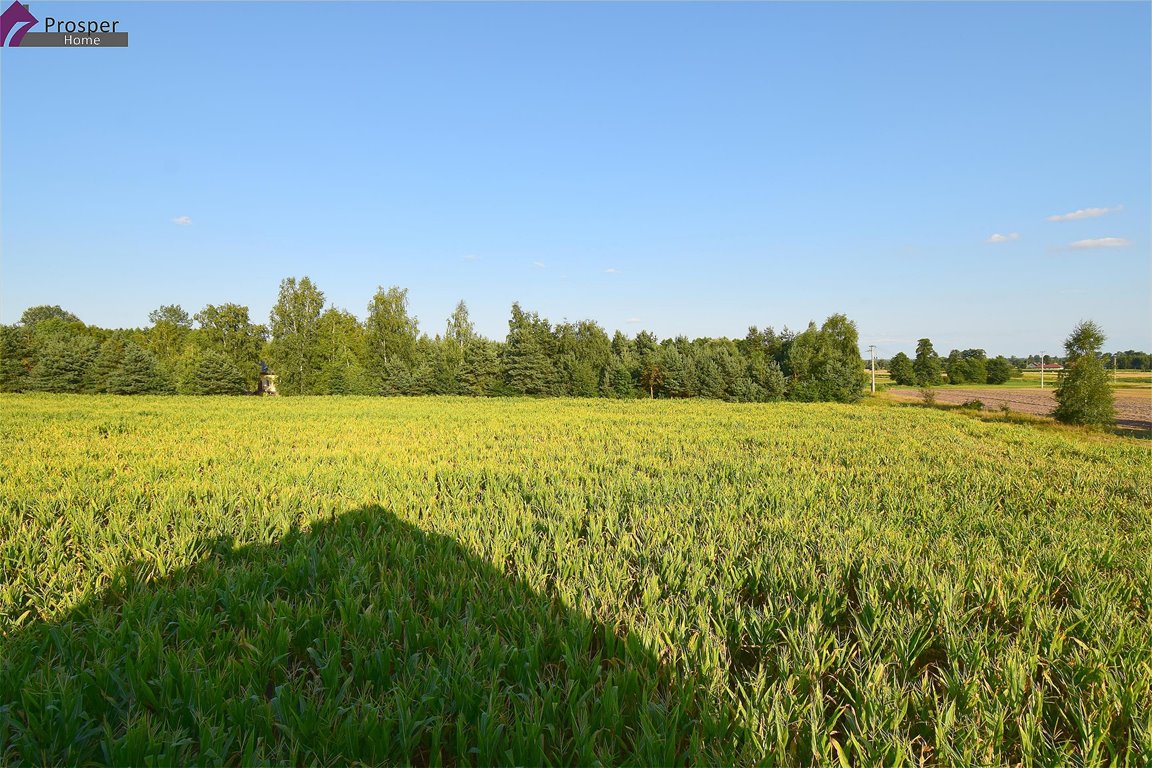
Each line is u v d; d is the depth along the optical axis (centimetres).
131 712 381
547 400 5181
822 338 6900
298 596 559
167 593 542
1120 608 566
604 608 537
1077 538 790
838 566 657
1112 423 3481
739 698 421
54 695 380
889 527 839
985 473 1362
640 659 451
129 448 1652
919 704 408
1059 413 3619
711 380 5925
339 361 7200
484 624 511
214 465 1355
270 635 472
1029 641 495
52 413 3038
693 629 516
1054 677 471
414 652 471
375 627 485
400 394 6631
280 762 332
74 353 5809
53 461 1363
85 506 938
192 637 472
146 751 336
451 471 1309
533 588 588
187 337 8394
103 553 652
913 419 3136
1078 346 3544
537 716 368
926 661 499
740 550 732
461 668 415
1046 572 664
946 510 1008
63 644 454
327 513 863
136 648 446
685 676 432
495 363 6481
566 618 516
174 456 1478
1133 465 1575
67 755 338
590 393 6250
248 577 577
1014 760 377
